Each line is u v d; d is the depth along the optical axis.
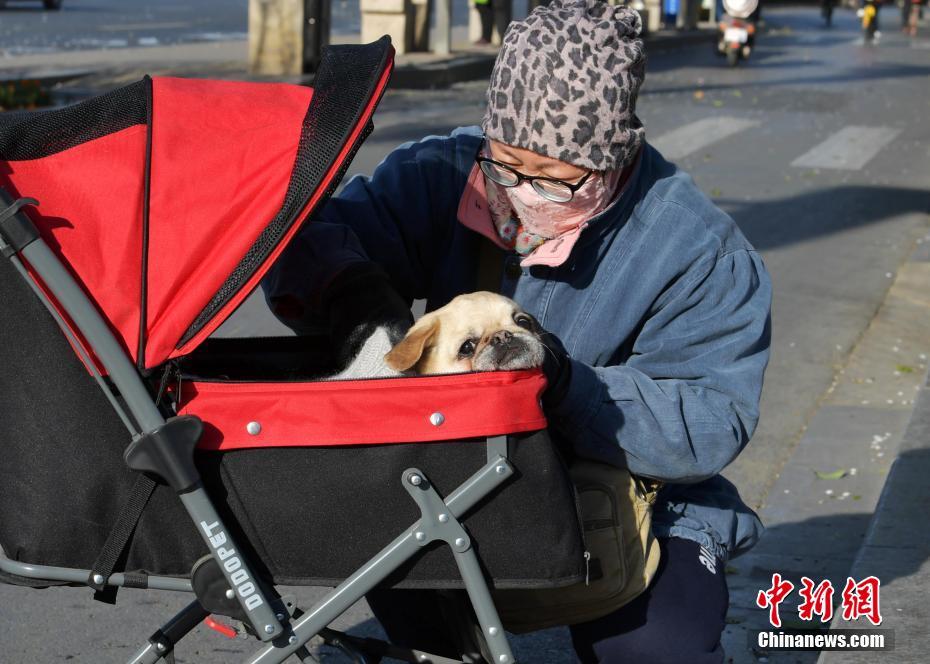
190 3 36.28
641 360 2.61
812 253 8.99
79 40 22.62
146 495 2.10
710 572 2.56
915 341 7.05
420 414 2.09
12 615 3.98
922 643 3.34
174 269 2.14
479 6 23.08
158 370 2.14
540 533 2.15
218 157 2.20
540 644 3.82
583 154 2.46
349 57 2.35
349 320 2.62
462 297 2.59
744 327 2.61
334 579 2.14
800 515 4.77
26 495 2.12
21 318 2.12
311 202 2.15
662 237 2.64
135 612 4.03
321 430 2.08
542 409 2.21
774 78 22.34
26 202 2.06
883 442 5.50
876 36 36.62
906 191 11.34
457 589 2.45
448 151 2.96
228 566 2.08
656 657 2.46
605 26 2.46
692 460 2.44
